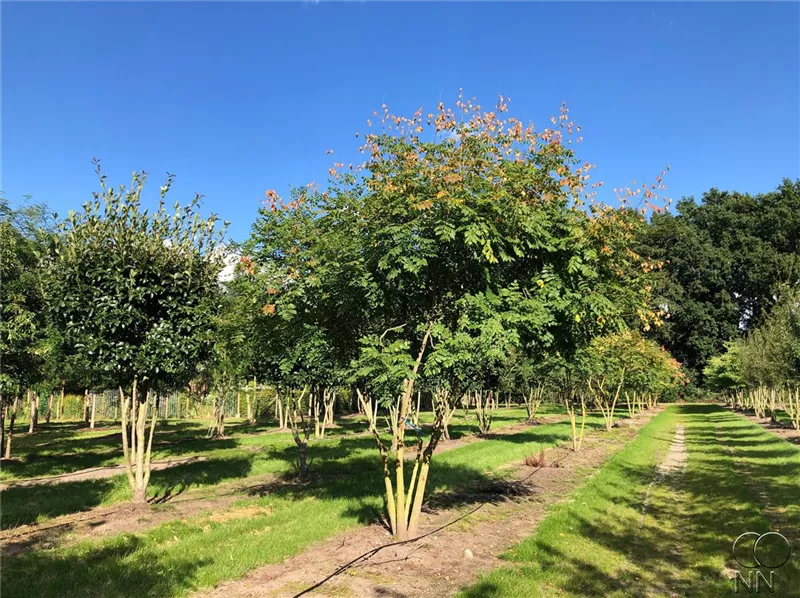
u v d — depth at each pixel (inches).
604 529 275.0
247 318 296.8
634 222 275.6
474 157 249.1
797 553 226.2
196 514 314.2
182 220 351.3
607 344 807.7
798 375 793.6
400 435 262.1
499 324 218.4
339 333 282.0
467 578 203.8
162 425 1135.6
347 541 251.3
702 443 682.2
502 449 609.9
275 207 278.8
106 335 309.6
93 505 348.2
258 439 805.9
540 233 238.7
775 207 1982.0
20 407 1055.6
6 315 345.1
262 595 186.9
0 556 230.7
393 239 225.3
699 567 215.8
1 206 453.7
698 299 1963.6
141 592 185.9
